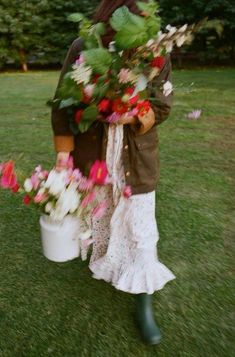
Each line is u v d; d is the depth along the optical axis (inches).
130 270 81.7
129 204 80.9
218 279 98.0
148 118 73.8
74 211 73.4
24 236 117.1
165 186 144.6
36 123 229.1
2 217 126.5
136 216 81.2
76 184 72.1
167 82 74.6
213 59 464.1
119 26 64.4
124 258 83.8
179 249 109.3
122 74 65.7
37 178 72.3
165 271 83.7
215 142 189.8
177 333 82.7
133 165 78.7
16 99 296.0
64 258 79.4
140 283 80.4
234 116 230.7
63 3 461.7
